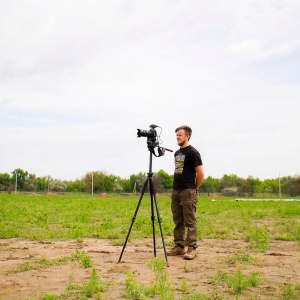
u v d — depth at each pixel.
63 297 4.34
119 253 7.46
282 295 4.48
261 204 27.44
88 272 5.67
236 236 9.89
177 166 7.27
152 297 4.38
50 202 28.52
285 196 72.81
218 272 5.68
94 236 10.00
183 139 7.32
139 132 6.72
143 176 83.25
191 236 7.00
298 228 10.77
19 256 7.07
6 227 11.30
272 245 8.62
